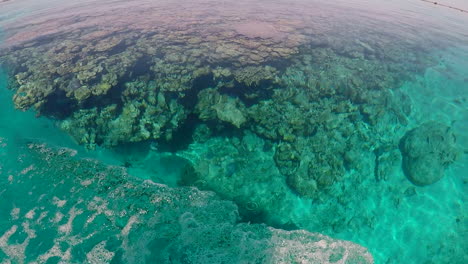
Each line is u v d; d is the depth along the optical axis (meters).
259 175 8.05
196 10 18.97
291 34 14.28
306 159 8.19
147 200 7.30
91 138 8.67
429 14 19.66
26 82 10.18
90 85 9.72
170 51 11.89
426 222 7.22
